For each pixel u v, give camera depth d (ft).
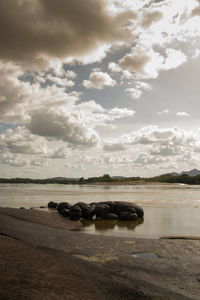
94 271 21.21
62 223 60.70
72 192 208.44
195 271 23.81
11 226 42.83
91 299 15.29
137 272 23.17
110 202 78.54
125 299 16.34
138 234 48.55
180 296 17.95
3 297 13.76
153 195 161.27
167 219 66.85
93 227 58.39
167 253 30.04
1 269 18.06
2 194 181.27
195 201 115.14
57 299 14.40
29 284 15.97
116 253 29.63
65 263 22.39
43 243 33.35
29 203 110.73
